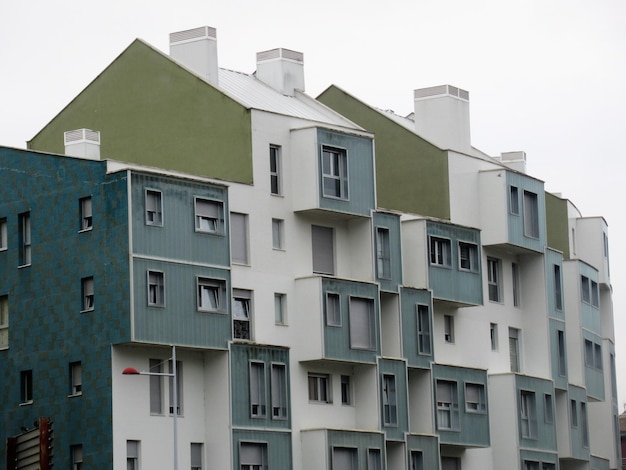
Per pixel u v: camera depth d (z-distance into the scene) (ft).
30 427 296.71
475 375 352.49
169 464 292.61
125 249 287.48
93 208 293.23
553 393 375.25
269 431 305.12
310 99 350.43
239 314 307.58
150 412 291.38
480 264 357.00
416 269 343.46
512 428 361.10
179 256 294.46
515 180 369.30
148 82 329.93
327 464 310.86
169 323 290.97
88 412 288.92
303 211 320.29
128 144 330.34
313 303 316.19
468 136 376.89
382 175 365.61
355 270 329.93
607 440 426.51
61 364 294.05
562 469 392.88
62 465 291.17
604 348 432.66
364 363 322.96
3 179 306.96
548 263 380.78
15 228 304.09
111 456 285.02
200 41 334.85
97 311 290.35
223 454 298.15
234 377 300.20
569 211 417.49
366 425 324.80
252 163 314.96
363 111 368.07
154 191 292.20
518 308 378.32
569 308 402.31
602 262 428.56
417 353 337.31
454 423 344.90
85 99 338.13
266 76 353.31
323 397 321.52
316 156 319.88
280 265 316.40
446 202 358.23
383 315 335.26
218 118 320.50
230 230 304.91
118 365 287.69
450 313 355.15
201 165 320.91
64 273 295.89
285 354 310.45
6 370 302.04
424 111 373.40
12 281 303.48
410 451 330.95
